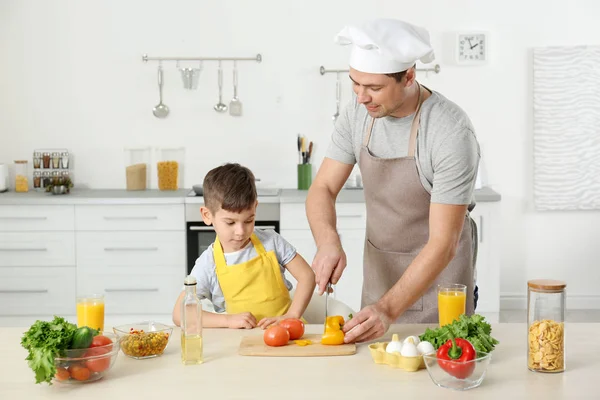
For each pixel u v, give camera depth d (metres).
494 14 5.16
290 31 5.16
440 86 5.21
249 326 2.26
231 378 1.82
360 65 2.15
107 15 5.14
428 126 2.34
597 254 5.32
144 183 5.19
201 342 1.93
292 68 5.18
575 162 5.22
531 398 1.69
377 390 1.74
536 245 5.32
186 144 5.23
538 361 1.84
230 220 2.38
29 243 4.75
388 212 2.56
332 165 2.63
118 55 5.16
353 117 2.54
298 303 2.46
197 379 1.82
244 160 5.25
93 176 5.25
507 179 5.27
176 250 4.75
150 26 5.15
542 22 5.16
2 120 5.21
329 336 2.04
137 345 1.96
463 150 2.25
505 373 1.85
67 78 5.18
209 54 5.16
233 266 2.50
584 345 2.06
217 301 2.57
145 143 5.23
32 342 1.76
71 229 4.74
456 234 2.23
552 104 5.18
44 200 4.72
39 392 1.75
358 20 5.15
